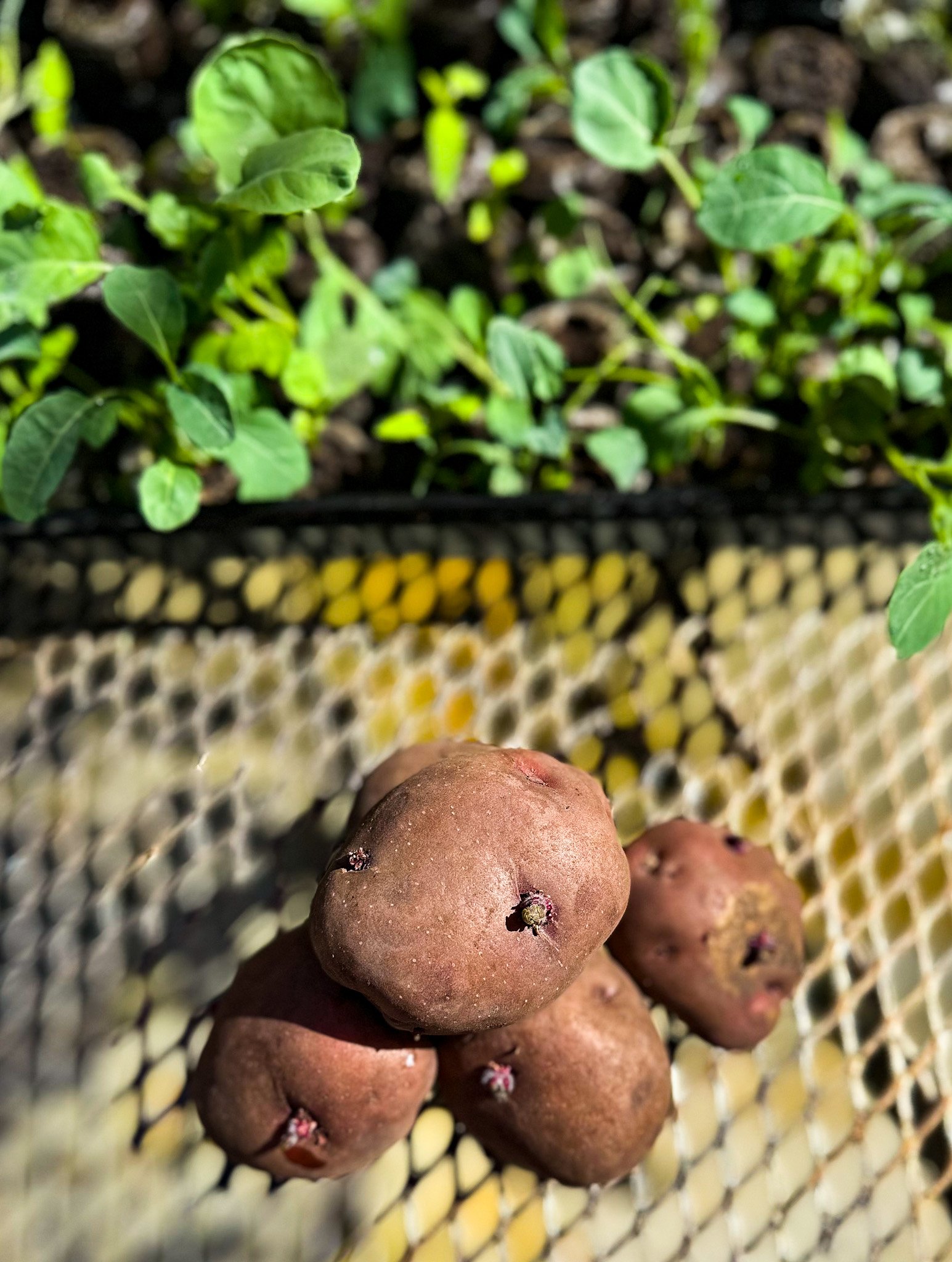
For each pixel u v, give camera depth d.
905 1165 0.32
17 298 0.31
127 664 0.37
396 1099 0.25
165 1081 0.34
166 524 0.30
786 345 0.37
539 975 0.21
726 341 0.38
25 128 0.40
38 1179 0.34
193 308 0.33
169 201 0.33
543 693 0.37
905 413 0.38
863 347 0.35
